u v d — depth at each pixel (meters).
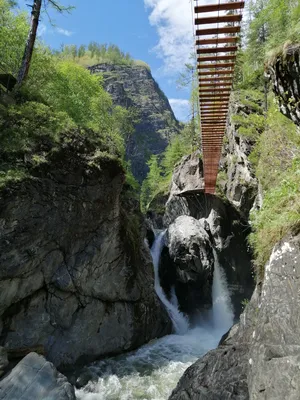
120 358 13.01
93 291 12.53
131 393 10.37
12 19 17.86
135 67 145.75
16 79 14.83
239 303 21.17
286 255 7.00
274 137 14.38
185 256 20.47
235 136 22.70
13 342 10.02
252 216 10.41
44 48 20.44
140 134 119.12
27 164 10.65
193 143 38.53
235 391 7.08
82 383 10.80
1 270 9.54
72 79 22.73
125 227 14.85
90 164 12.27
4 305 9.86
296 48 6.43
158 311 16.31
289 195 8.43
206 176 20.92
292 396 5.16
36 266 10.55
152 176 57.50
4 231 9.62
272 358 6.05
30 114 12.09
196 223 22.97
